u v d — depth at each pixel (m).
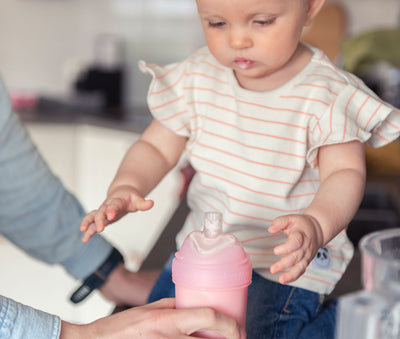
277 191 0.93
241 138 0.95
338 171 0.86
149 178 1.01
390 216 1.62
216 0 0.82
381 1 3.19
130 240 2.88
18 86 3.78
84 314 3.04
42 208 1.21
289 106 0.92
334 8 3.10
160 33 3.65
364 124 0.89
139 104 3.71
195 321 0.69
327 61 0.94
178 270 0.72
